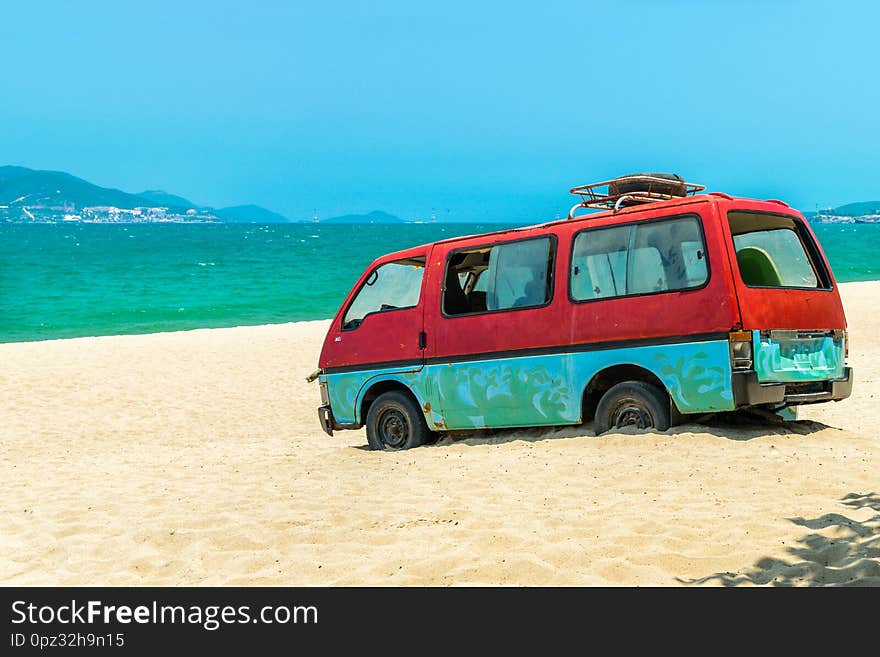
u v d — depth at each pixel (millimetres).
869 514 5691
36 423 15805
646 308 8352
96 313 42656
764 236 9117
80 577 5812
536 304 9125
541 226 9289
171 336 28547
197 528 6762
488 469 8031
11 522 7449
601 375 8750
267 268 72625
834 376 8562
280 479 8680
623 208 8812
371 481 8133
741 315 7887
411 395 10164
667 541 5480
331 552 5895
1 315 41938
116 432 14922
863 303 29891
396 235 191750
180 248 115875
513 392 9195
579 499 6727
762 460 7305
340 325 10789
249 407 17000
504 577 5113
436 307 9875
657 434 8164
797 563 4914
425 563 5418
